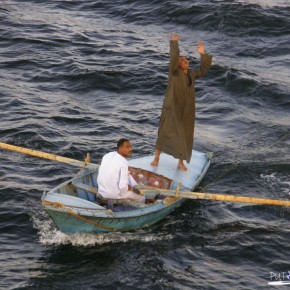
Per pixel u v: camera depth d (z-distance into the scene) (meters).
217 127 65.06
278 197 52.56
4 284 41.22
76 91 71.44
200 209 50.44
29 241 45.62
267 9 92.44
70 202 44.38
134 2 97.06
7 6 94.62
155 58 80.00
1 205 49.53
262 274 43.22
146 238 46.31
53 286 41.25
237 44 84.94
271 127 65.12
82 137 61.34
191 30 89.19
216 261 44.34
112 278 42.16
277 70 78.31
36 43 82.38
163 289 41.31
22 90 70.38
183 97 48.81
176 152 49.78
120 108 68.12
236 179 55.12
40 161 56.72
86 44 83.19
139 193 46.69
